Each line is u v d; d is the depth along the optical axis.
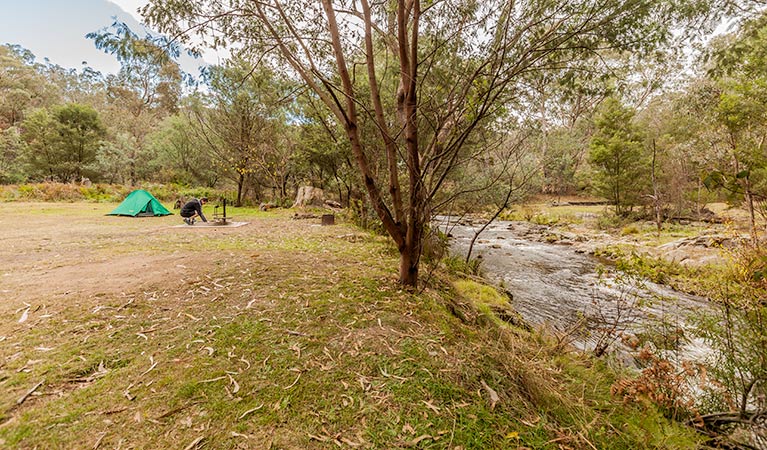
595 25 2.69
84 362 2.06
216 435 1.52
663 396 2.18
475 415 1.81
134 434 1.50
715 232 8.82
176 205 15.70
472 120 3.07
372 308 3.22
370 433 1.60
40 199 16.02
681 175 13.75
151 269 4.15
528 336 3.61
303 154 15.65
